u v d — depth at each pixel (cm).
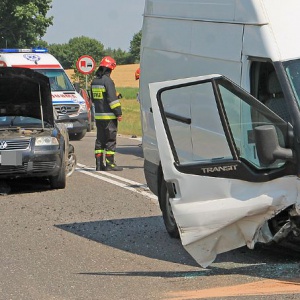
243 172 677
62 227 978
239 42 750
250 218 686
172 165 697
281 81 686
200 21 841
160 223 998
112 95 1514
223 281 698
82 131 2347
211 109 792
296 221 681
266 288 665
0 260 806
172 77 911
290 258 776
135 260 801
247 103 681
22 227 980
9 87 1329
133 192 1250
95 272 753
